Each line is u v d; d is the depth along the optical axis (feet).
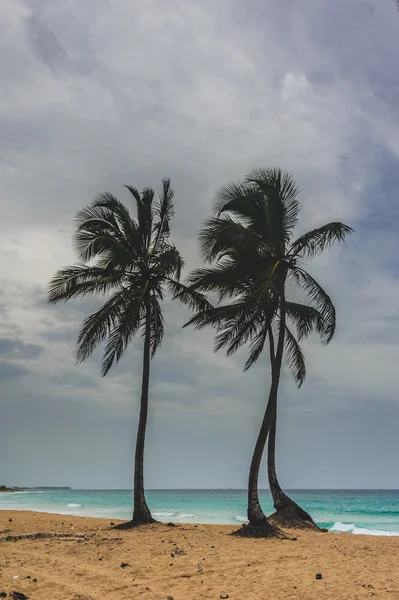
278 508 77.20
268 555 48.67
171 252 73.72
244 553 50.01
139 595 33.73
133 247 77.97
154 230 81.20
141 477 73.10
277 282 69.62
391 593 33.09
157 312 81.25
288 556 48.14
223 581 38.32
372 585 35.40
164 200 81.87
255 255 70.79
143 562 45.24
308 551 51.57
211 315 74.43
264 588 35.76
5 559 45.42
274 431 80.94
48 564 43.45
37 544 54.75
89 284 74.54
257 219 70.69
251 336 73.77
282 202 71.41
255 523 63.10
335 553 50.14
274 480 79.25
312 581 37.45
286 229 71.72
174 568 42.78
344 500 319.06
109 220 76.89
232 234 67.41
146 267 78.02
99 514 135.74
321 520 144.36
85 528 72.08
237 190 71.51
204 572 41.32
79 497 329.72
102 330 75.10
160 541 57.47
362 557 47.67
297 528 73.36
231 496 396.78
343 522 136.87
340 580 37.47
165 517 131.34
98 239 72.49
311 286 69.87
